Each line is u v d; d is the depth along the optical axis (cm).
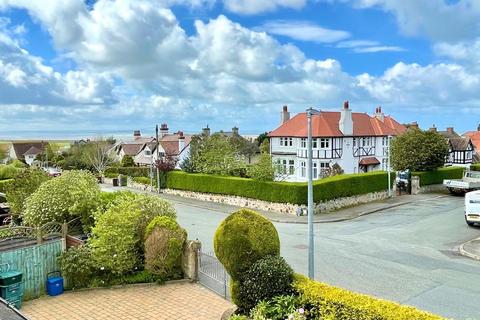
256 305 964
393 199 3284
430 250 1777
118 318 1141
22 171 2273
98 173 5675
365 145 4753
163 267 1398
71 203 1762
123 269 1395
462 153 5288
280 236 2059
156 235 1409
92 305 1234
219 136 4494
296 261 1611
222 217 2638
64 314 1170
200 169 3606
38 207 1755
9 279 1183
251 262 998
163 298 1280
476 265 1555
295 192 2658
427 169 3747
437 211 2758
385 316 809
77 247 1423
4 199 2616
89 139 7738
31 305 1239
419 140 3716
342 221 2488
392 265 1555
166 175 3844
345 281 1376
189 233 2123
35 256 1313
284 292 966
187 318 1133
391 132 4981
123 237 1400
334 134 4391
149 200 1611
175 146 6397
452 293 1253
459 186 3428
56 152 7531
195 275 1426
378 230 2192
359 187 3069
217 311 1175
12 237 1465
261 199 2892
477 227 2236
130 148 7556
